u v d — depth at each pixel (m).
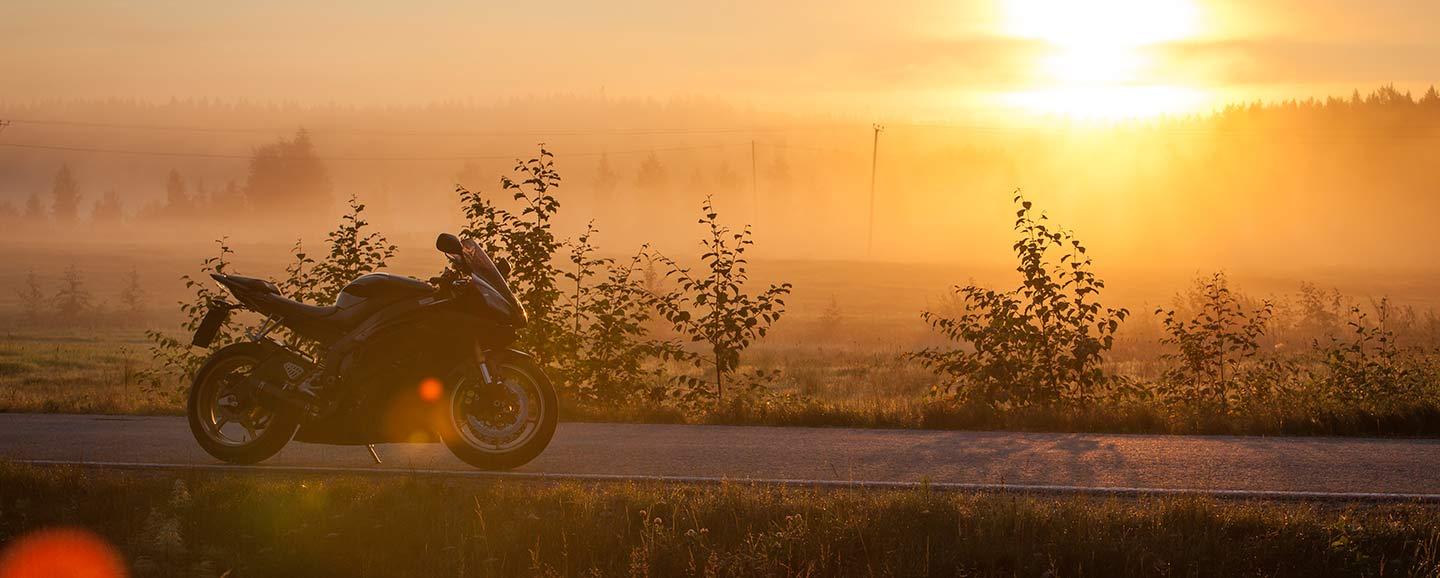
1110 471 8.16
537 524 6.34
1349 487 7.57
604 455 8.86
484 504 6.72
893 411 10.95
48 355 28.61
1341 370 12.81
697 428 10.45
